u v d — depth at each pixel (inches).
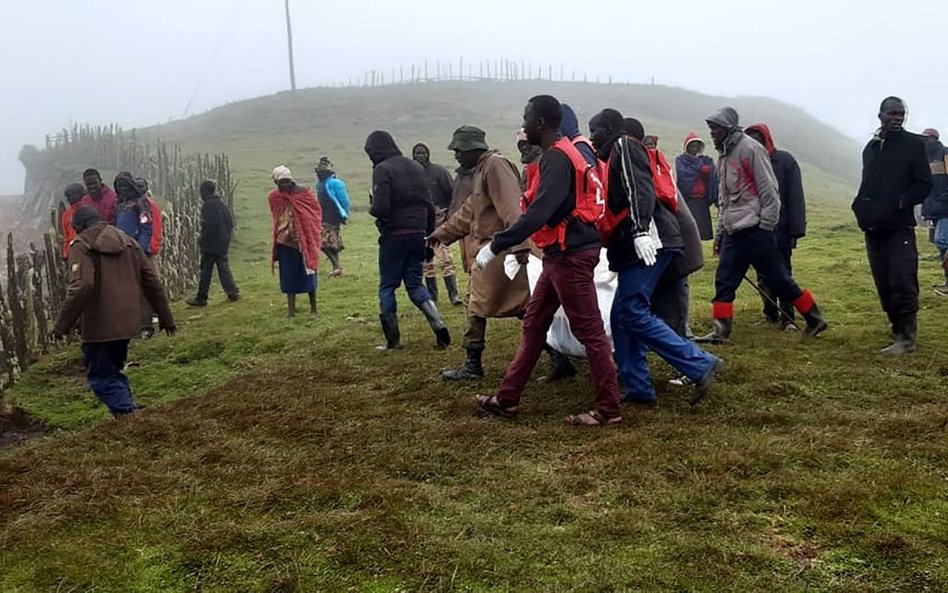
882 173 270.4
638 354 224.1
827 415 207.3
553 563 135.5
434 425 212.7
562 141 199.8
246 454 198.7
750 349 283.9
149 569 140.9
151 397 321.4
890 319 281.4
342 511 159.2
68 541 153.3
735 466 170.7
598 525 147.8
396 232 306.8
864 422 199.3
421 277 316.5
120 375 283.9
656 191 222.1
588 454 184.5
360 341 340.8
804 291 291.4
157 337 406.6
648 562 134.2
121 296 273.1
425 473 179.8
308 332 383.2
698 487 161.5
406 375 274.8
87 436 225.1
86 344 275.0
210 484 178.5
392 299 313.9
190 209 611.8
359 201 968.3
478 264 199.5
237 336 386.9
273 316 428.5
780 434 193.9
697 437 192.2
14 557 148.3
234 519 157.8
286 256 414.0
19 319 372.8
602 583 127.9
